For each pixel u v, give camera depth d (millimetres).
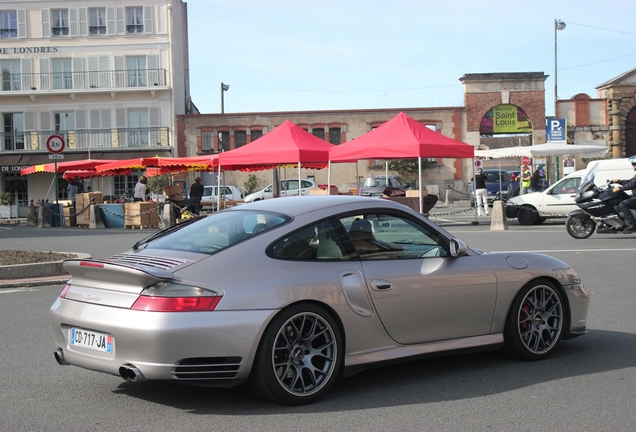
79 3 44844
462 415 4543
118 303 4508
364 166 46719
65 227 26125
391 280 5113
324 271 4871
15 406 4848
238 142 45500
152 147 44531
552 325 6012
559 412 4590
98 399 4992
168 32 45094
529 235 18172
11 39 44781
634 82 44344
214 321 4363
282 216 5098
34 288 10219
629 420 4418
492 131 45750
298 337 4707
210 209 32500
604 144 45000
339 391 5109
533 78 45469
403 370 5703
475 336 5574
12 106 44969
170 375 4320
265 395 4605
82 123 44969
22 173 30125
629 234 17875
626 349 6352
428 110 45656
